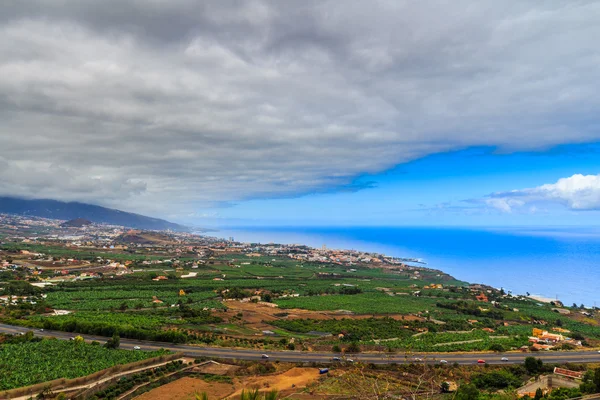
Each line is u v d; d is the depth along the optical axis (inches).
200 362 4847.4
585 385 3791.8
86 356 4697.3
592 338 7421.3
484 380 4547.2
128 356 4785.9
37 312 7317.9
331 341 6151.6
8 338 5329.7
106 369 4284.0
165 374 4458.7
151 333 5605.3
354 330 6963.6
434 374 4439.0
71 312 7539.4
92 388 3892.7
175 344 5521.7
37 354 4658.0
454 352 5679.1
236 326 7091.5
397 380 4335.6
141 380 4222.4
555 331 7647.6
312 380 4409.5
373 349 5738.2
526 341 6491.1
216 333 6363.2
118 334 5644.7
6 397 3582.7
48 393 3722.9
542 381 4525.1
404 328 7406.5
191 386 4175.7
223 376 4488.2
